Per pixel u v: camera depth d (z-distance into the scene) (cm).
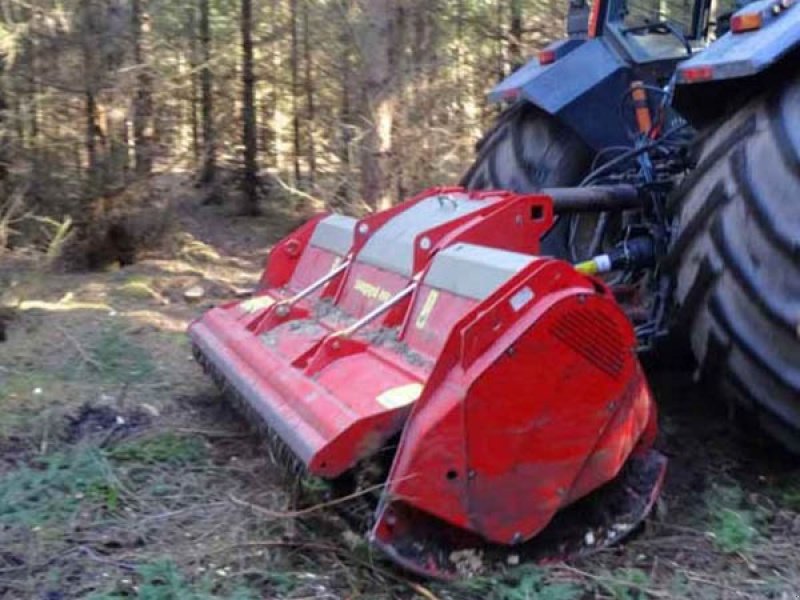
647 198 387
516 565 289
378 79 692
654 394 429
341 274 393
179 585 279
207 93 1059
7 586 284
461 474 276
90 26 745
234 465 372
